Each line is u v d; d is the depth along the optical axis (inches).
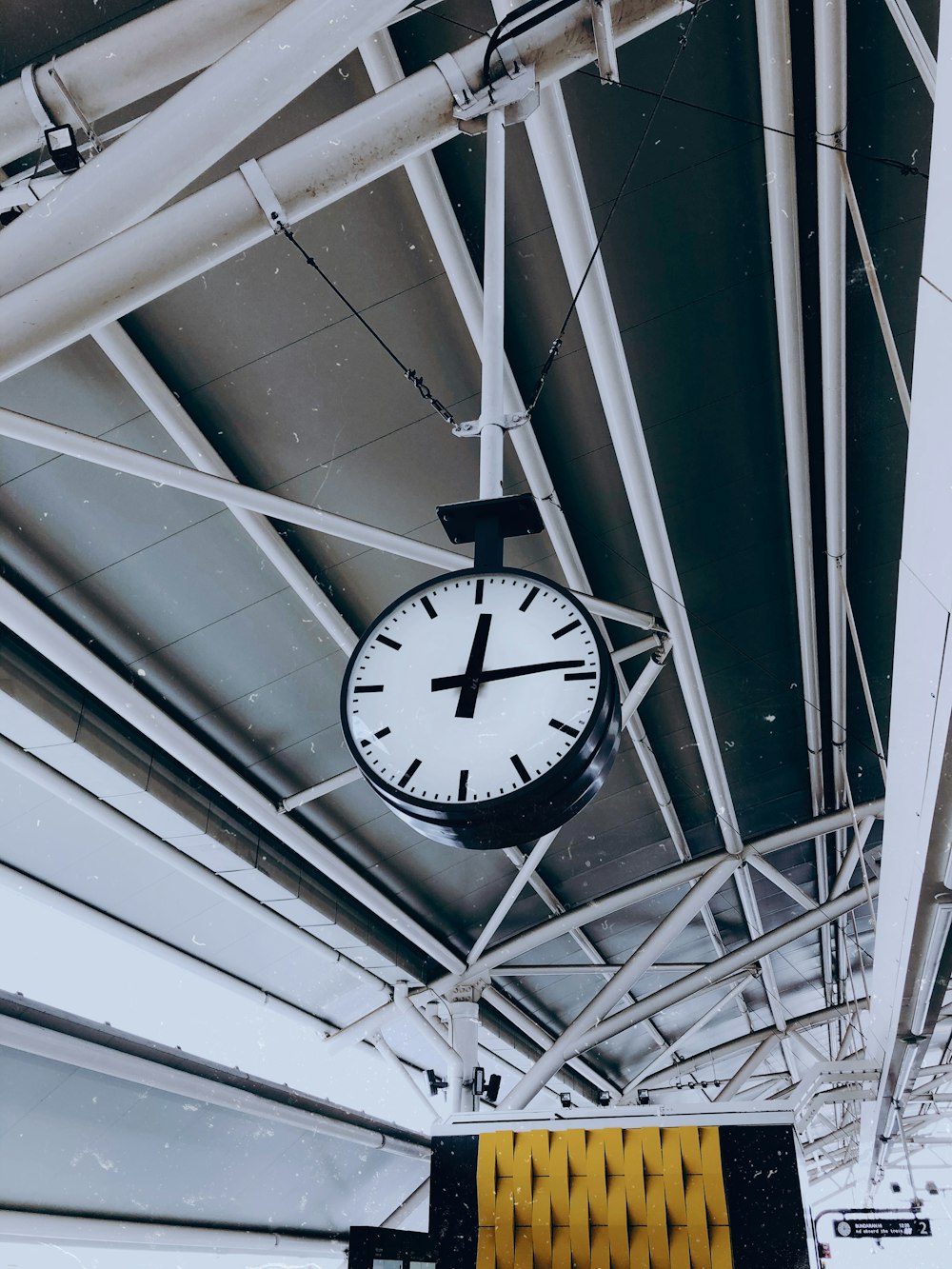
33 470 287.0
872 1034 592.1
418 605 138.4
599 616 402.3
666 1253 270.7
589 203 268.5
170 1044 477.7
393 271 272.1
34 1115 443.5
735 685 480.1
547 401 323.0
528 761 122.0
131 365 265.1
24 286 131.4
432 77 138.3
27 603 306.0
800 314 287.6
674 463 352.5
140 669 360.2
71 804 372.5
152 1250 569.9
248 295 267.3
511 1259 277.7
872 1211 855.7
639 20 141.7
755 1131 284.7
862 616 436.5
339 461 319.3
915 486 147.8
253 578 341.7
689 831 605.9
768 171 255.6
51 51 221.9
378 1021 602.9
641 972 546.9
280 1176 643.5
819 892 798.5
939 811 248.4
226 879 455.8
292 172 134.8
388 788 124.4
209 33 153.5
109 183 129.3
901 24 192.7
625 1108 295.7
